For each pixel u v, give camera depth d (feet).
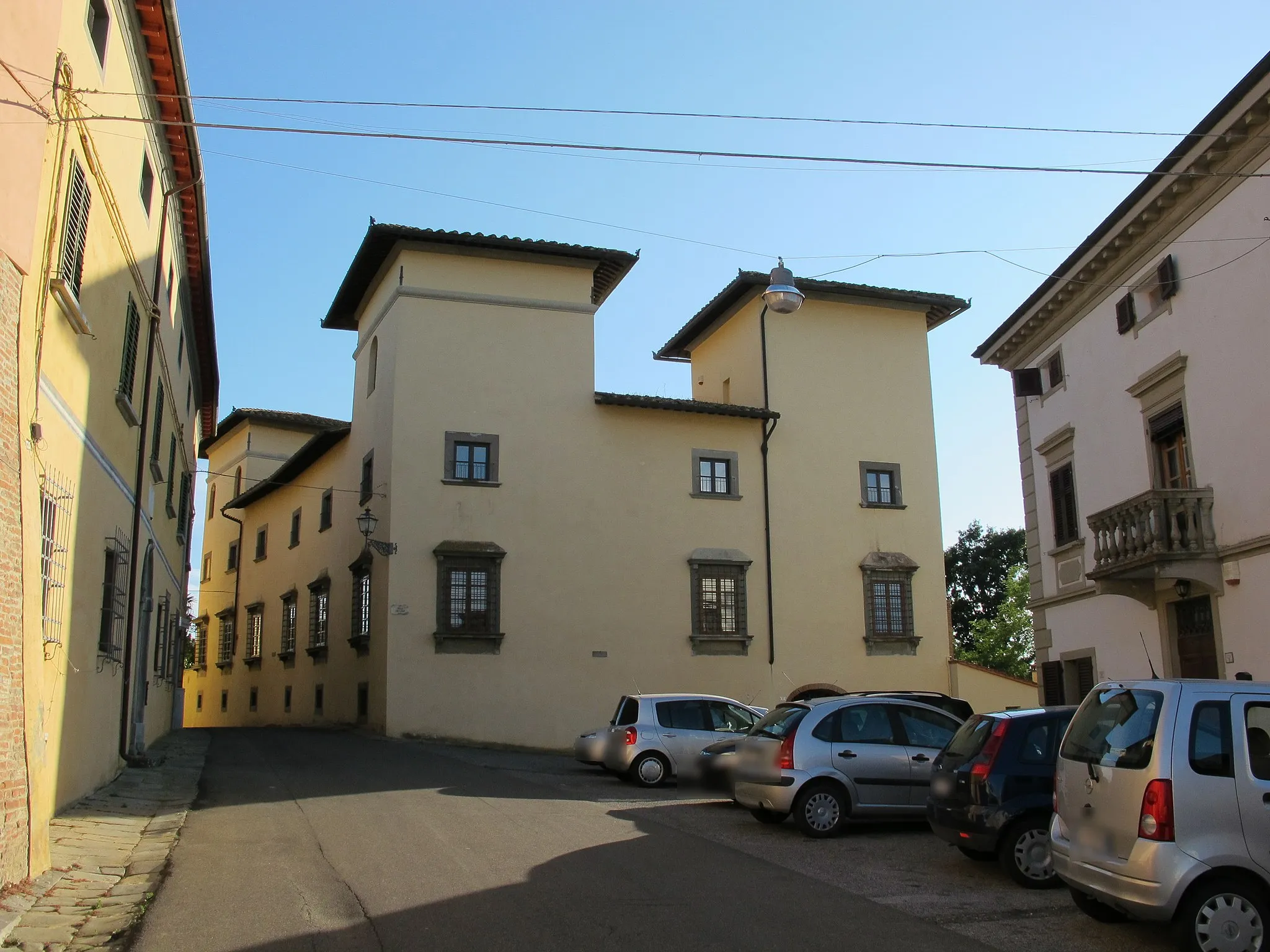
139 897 28.99
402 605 87.40
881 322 110.52
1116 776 25.26
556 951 23.41
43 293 33.94
